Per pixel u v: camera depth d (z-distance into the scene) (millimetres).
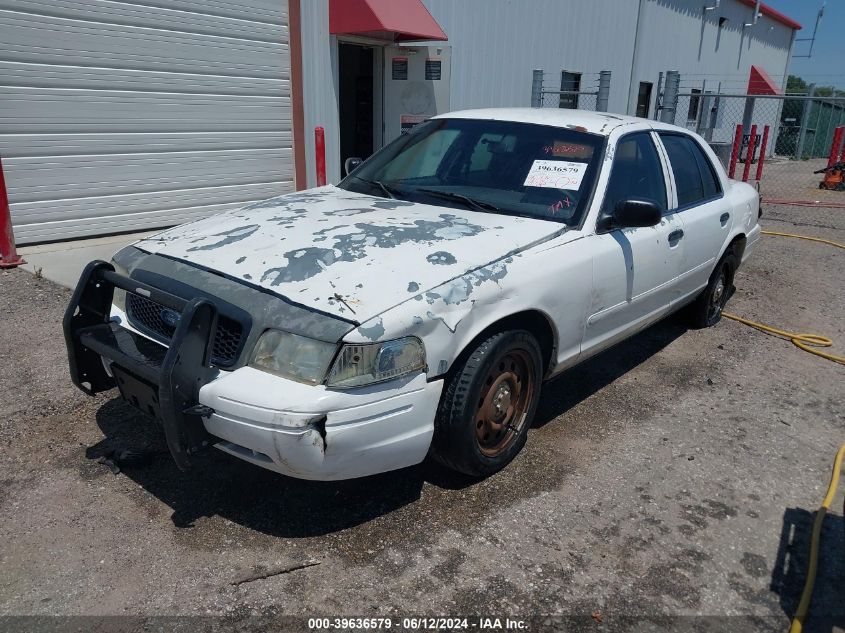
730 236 5531
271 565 2801
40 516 3035
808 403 4641
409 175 4352
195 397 2752
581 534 3096
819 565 2996
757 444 4020
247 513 3115
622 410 4363
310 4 9578
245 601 2609
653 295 4453
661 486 3516
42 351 4703
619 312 4094
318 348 2656
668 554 3006
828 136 28531
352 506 3203
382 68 10672
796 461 3857
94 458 3482
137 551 2848
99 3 7512
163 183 8594
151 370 2789
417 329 2826
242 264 3055
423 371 2887
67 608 2541
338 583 2723
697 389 4758
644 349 5461
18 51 6980
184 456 2779
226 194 9344
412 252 3143
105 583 2668
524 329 3516
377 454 2834
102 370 3318
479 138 4363
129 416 3887
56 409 3941
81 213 7883
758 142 27672
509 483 3459
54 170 7539
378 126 10984
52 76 7293
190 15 8352
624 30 17953
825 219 12328
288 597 2639
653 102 20891
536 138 4234
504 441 3520
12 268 6543
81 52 7469
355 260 3033
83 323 3201
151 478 3338
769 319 6434
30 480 3287
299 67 9703
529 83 14523
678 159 4969
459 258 3152
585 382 4773
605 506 3314
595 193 3887
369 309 2742
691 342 5676
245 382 2691
